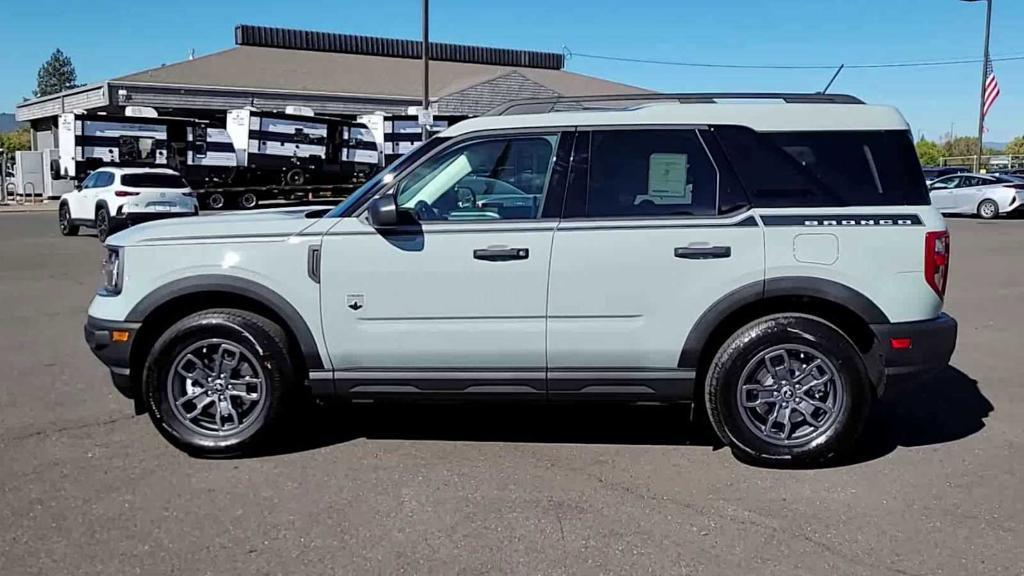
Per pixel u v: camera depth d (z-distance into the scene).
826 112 4.98
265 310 5.11
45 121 46.22
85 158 28.97
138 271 5.02
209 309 5.12
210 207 31.95
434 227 4.90
